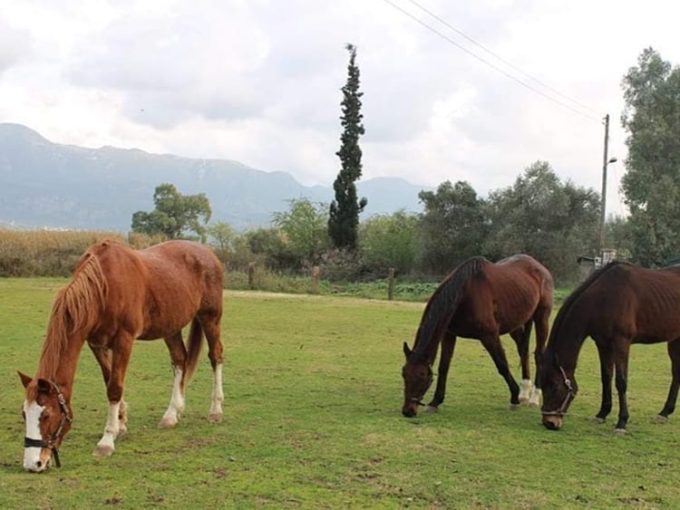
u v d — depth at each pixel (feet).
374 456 19.81
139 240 104.06
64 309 18.01
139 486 16.78
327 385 30.78
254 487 16.88
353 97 123.95
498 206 114.32
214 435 21.75
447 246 115.44
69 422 17.92
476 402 28.37
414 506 15.97
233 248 124.57
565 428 24.29
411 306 72.74
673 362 26.22
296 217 127.65
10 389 27.68
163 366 34.32
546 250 105.91
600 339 24.80
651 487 17.93
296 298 76.95
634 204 116.26
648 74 118.11
